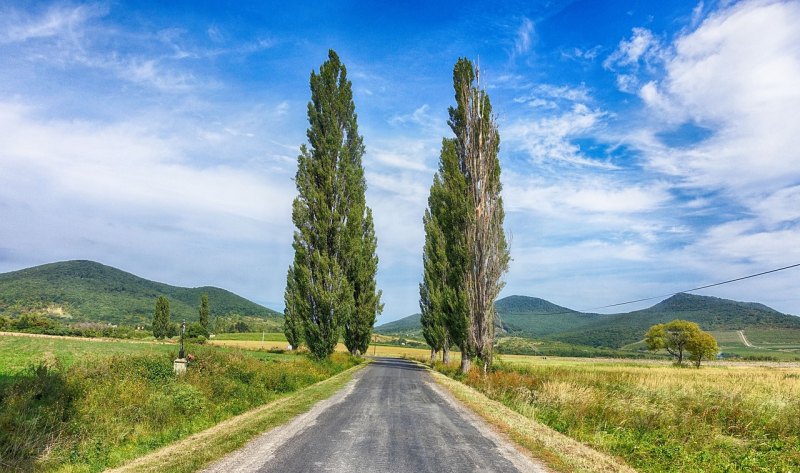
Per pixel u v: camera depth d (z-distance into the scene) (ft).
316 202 121.80
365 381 92.48
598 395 58.80
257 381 65.46
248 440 34.37
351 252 123.34
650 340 283.79
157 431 38.93
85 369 48.32
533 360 267.39
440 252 172.14
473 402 61.31
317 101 127.95
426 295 198.59
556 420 50.37
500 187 118.01
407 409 52.95
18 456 29.17
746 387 73.77
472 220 116.06
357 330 177.37
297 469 26.45
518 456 31.17
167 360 60.03
